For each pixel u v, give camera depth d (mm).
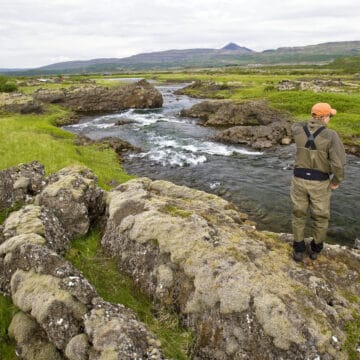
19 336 2822
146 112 26859
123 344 2531
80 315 2793
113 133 17969
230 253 3342
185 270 3279
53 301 2824
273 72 69188
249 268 3152
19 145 10742
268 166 12047
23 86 39188
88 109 28125
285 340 2586
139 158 13000
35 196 5250
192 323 3045
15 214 4293
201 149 14578
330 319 2793
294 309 2748
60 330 2717
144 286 3525
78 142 13898
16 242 3482
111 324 2676
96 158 11906
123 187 5160
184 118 23703
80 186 4785
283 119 20250
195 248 3441
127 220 4074
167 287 3352
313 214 3271
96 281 3553
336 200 8797
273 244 3895
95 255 4094
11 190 5395
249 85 38688
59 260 3213
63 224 4367
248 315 2775
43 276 3072
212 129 19375
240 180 10453
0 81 33562
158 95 29656
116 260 3949
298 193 3250
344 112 19969
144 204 4332
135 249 3779
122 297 3408
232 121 21016
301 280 3178
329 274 3434
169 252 3512
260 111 21078
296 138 3172
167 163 12336
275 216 7852
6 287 3291
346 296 3203
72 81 48938
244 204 8578
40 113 23141
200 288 3064
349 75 55812
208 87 39688
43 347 2736
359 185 9914
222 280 3031
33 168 5965
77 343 2588
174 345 2867
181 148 14680
